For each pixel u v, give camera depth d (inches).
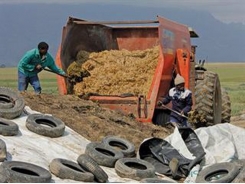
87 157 337.1
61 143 386.9
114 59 579.8
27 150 345.1
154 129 503.5
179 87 509.0
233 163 355.3
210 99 599.8
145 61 565.0
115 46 646.5
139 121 532.7
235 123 935.7
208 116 599.2
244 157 403.5
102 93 556.1
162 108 539.2
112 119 496.1
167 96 523.5
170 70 561.3
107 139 407.2
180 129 411.5
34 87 544.1
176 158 380.8
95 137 439.2
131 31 641.6
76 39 589.9
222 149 397.1
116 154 378.9
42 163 333.7
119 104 542.0
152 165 368.8
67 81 563.8
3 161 314.2
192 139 403.5
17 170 302.2
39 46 535.5
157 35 636.1
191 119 572.1
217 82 633.0
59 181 315.3
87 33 603.8
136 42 642.2
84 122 458.0
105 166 369.7
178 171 379.2
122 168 354.6
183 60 573.0
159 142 399.5
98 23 580.7
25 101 459.5
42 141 376.2
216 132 411.8
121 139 414.3
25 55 539.2
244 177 329.4
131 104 538.3
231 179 337.7
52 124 402.9
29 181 294.2
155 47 579.8
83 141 406.9
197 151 391.9
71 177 321.1
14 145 346.9
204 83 609.3
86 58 586.2
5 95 416.2
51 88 2134.6
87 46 603.8
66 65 573.6
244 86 2859.3
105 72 567.2
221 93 677.9
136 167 368.2
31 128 386.0
